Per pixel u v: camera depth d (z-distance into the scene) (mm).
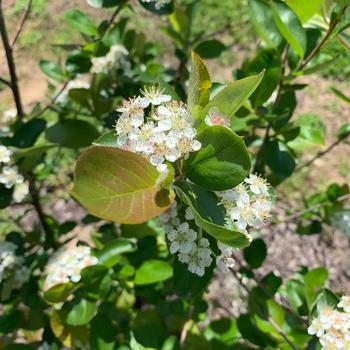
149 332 307
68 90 361
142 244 304
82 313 268
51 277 277
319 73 690
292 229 534
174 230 203
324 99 672
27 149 286
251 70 273
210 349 341
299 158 611
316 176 596
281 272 508
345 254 525
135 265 300
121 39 367
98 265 265
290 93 306
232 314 435
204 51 358
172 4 303
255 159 344
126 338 313
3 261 306
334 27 252
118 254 283
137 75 340
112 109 355
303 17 259
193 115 189
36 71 683
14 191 316
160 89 208
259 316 311
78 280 266
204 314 382
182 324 345
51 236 335
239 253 442
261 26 270
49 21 723
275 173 303
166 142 179
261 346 320
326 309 239
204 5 753
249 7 268
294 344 293
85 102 351
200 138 181
